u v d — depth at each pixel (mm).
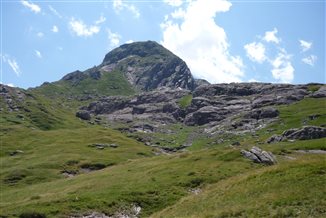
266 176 47812
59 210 59031
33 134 186500
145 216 60625
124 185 73375
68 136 182250
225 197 46250
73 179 92562
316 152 111375
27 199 70688
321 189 39344
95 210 60469
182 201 52844
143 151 157250
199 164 83438
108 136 189250
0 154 147875
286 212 36188
